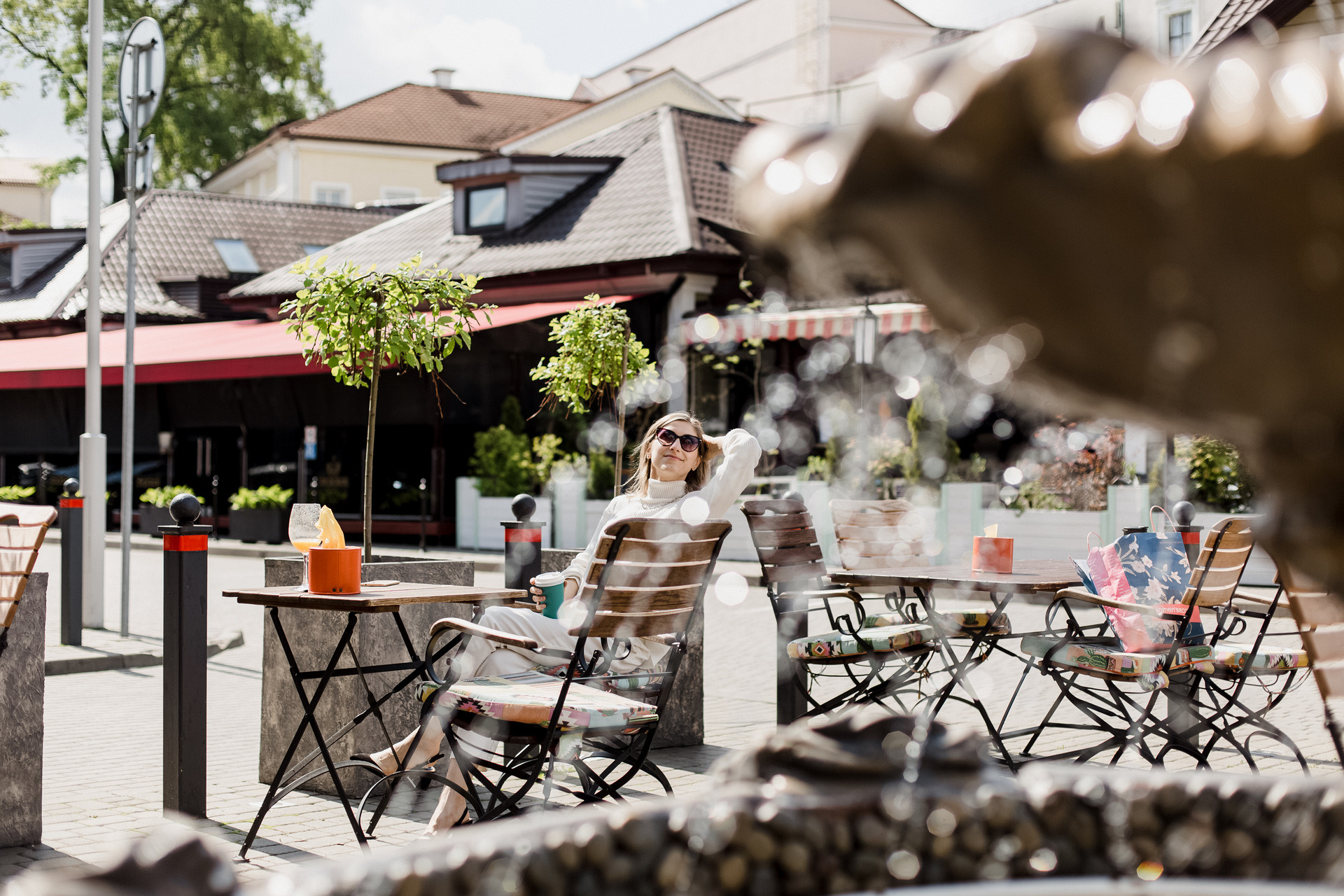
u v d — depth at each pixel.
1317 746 5.89
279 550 19.70
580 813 1.13
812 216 0.66
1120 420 0.70
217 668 8.53
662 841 1.08
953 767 1.19
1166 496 13.34
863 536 5.92
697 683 5.95
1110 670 4.68
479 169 23.48
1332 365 0.62
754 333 17.39
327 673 4.06
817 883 1.08
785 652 5.64
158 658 8.76
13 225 56.53
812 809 1.09
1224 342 0.63
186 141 44.97
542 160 23.02
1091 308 0.64
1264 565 12.17
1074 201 0.62
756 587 13.95
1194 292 0.62
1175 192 0.61
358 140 39.34
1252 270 0.61
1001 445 15.61
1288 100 0.60
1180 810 1.17
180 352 22.03
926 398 15.19
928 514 14.75
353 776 4.87
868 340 13.62
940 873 1.10
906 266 0.68
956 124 0.62
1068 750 5.73
